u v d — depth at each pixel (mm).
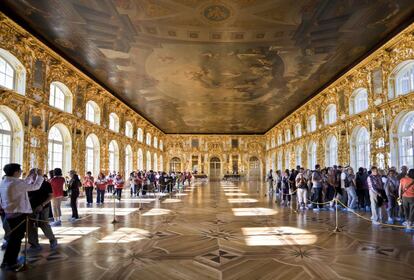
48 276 5469
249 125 39875
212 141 47062
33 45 13055
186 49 14070
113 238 8344
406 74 12961
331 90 19875
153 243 7781
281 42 13203
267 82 19625
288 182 16094
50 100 15555
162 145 45312
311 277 5348
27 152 12984
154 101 25797
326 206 14508
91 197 16156
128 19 11250
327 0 9688
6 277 5441
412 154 12594
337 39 12914
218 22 11422
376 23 11531
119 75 18484
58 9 10656
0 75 11867
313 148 24281
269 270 5715
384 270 5703
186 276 5418
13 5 10477
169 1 9930
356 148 17266
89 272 5660
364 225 10109
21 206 6145
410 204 9141
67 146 16859
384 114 13953
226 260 6344
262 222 10734
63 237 8469
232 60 15492
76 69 16453
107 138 22359
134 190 20875
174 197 20359
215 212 13266
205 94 23062
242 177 46781
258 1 9836
